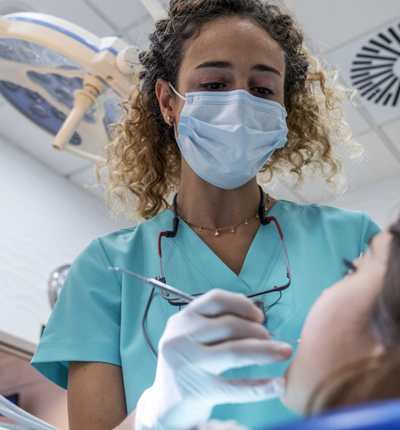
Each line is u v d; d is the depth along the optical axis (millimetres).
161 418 642
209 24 1115
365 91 2787
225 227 1091
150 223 1146
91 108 2096
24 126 3047
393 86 2730
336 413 225
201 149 1073
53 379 981
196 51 1102
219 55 1073
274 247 1023
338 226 1046
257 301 864
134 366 905
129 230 1160
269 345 568
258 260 1000
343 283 513
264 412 727
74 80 2109
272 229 1061
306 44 1652
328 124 1499
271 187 1609
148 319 950
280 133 1092
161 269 1004
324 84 1503
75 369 946
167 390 630
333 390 343
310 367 470
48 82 2182
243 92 1052
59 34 1822
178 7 1169
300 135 1381
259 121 1076
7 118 2998
